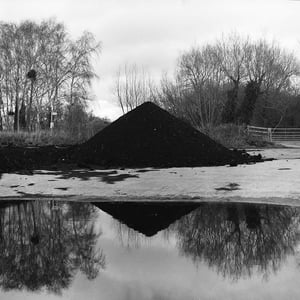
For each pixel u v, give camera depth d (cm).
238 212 715
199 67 3766
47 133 2895
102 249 502
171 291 364
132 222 655
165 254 477
